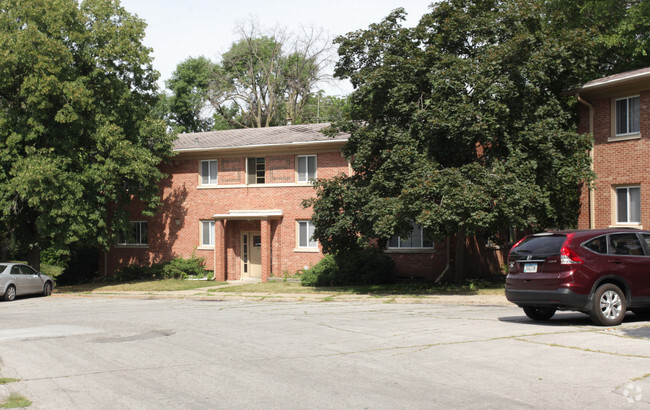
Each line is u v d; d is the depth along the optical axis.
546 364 8.12
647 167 20.44
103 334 12.65
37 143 26.72
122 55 27.69
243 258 30.41
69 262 33.59
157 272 31.05
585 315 13.43
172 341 11.35
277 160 29.19
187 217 31.34
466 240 26.23
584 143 19.66
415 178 18.58
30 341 11.81
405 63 19.98
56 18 25.84
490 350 9.21
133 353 10.15
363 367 8.43
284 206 28.89
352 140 21.75
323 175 28.16
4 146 26.41
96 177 26.42
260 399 6.89
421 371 8.03
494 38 19.98
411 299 18.72
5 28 25.94
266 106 51.28
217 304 19.78
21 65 25.80
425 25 20.80
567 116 20.31
